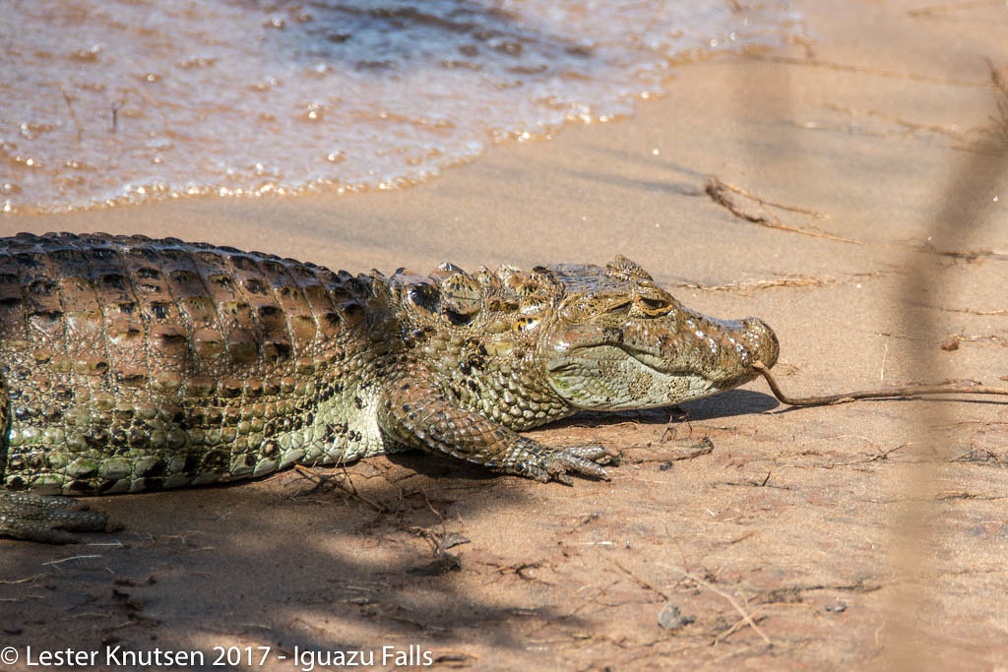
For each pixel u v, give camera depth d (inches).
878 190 1123.3
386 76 1317.7
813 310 856.3
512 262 913.5
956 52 1599.4
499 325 657.6
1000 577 524.4
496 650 469.1
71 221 930.1
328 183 1050.7
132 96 1177.4
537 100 1311.5
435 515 580.1
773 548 545.6
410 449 659.4
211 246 650.8
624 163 1166.3
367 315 645.3
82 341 570.3
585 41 1504.7
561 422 698.2
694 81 1428.4
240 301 610.2
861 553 541.6
